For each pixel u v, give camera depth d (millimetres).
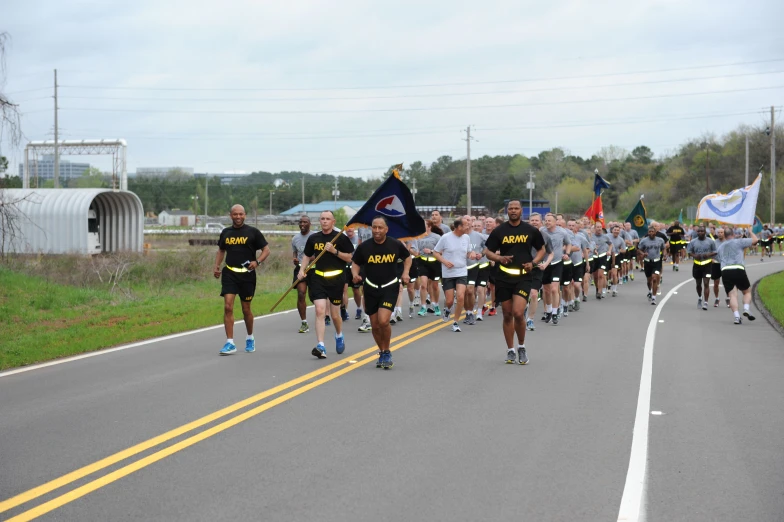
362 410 8281
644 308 19594
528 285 11070
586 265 20312
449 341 13539
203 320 16531
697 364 11320
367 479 6008
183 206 137750
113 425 7672
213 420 7840
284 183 152375
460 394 9117
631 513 5309
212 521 5152
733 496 5664
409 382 9820
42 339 14195
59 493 5707
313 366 10969
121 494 5680
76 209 33375
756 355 12203
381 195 13398
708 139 97125
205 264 29312
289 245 47875
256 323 16281
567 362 11414
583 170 118000
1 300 18766
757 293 23625
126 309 19031
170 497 5613
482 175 117000
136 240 37312
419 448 6863
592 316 17734
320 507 5402
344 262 11883
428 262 17516
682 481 6000
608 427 7633
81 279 24766
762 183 75000
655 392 9305
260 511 5328
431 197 116688
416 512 5312
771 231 49875
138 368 10891
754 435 7379
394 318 16391
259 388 9414
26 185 50281
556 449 6852
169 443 7016
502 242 11094
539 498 5598
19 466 6359
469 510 5352
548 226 16078
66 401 8781
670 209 93938
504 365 11133
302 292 14633
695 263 19328
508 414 8141
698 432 7473
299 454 6672
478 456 6629
